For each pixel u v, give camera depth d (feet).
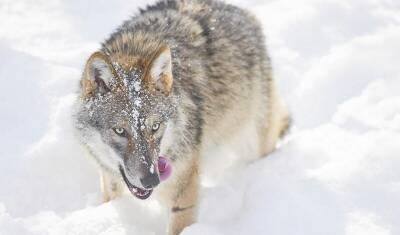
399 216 43.19
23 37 70.08
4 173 50.19
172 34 47.01
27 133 54.65
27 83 59.82
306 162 51.83
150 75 40.19
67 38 70.90
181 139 43.19
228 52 49.90
